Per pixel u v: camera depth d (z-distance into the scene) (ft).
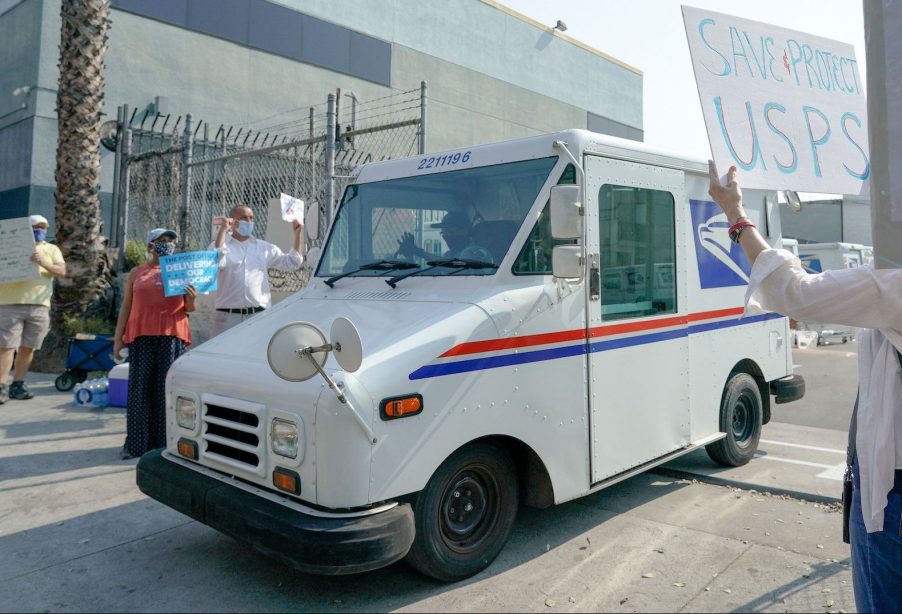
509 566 12.63
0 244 25.41
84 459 19.38
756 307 7.02
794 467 19.26
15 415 24.41
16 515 15.35
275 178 32.73
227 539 14.07
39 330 27.02
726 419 18.06
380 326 11.96
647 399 15.07
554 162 13.35
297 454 10.53
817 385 36.06
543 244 13.12
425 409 10.93
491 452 12.28
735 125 8.82
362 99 66.08
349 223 16.07
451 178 14.55
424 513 11.16
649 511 15.64
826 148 9.57
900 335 6.28
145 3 50.72
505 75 80.79
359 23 65.87
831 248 58.90
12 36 49.42
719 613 10.89
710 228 17.56
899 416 6.34
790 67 9.60
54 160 47.44
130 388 19.27
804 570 12.44
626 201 14.75
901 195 6.19
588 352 13.64
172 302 19.20
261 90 58.03
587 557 13.03
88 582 12.16
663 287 15.78
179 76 52.75
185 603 11.39
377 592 11.67
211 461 12.31
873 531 6.45
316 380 10.55
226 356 12.91
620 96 97.91
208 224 34.27
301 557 9.77
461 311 11.82
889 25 6.31
